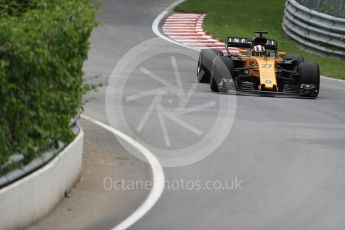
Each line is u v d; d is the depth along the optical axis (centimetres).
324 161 4516
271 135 5125
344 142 5044
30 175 3244
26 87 3231
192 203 3647
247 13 12925
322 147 4862
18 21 3412
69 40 3628
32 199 3234
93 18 3900
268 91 6575
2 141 3034
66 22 3591
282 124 5494
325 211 3581
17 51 3070
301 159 4541
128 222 3341
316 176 4191
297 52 10150
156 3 13462
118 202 3638
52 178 3459
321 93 7156
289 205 3653
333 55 9806
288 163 4441
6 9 4234
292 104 6353
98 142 4756
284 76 7075
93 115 5512
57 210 3488
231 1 13875
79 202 3619
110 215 3441
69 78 3662
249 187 3944
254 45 6919
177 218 3409
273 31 11688
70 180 3772
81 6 3844
